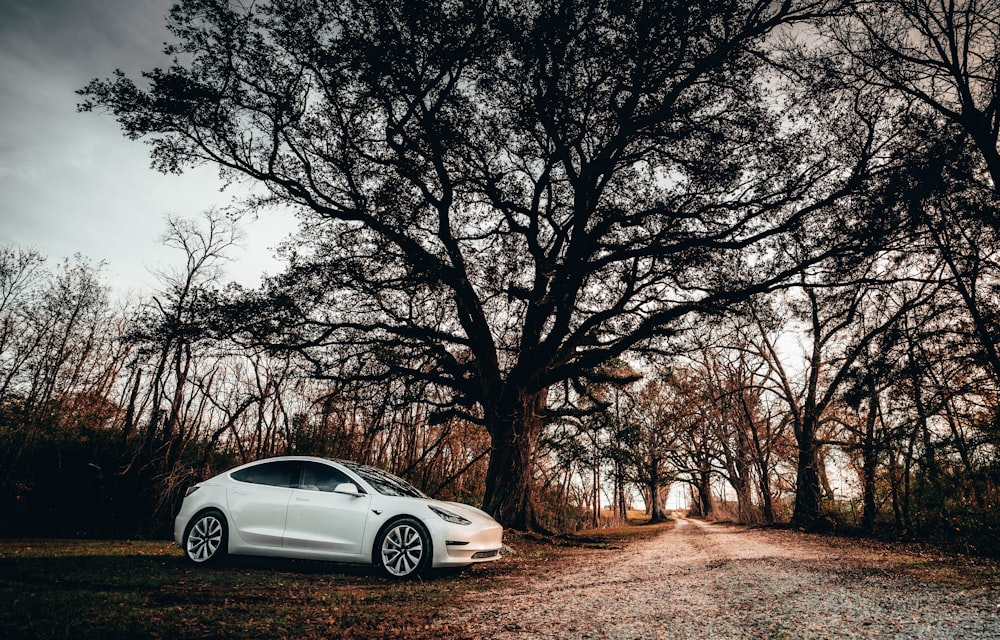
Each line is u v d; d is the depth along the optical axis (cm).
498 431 1727
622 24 1354
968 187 1372
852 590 648
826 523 2328
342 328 1764
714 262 1728
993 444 1503
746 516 4200
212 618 466
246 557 863
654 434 3850
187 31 1409
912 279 1524
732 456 4097
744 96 1523
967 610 521
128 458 2653
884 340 1627
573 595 632
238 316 1553
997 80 1345
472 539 752
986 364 1462
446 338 1812
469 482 3750
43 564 732
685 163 1614
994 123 1356
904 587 670
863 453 2036
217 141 1555
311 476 798
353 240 1800
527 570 916
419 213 1767
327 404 1953
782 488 3766
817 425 2645
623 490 4469
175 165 1551
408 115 1549
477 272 1872
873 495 2086
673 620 489
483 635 434
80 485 2558
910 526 1850
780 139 1551
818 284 1566
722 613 518
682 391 3659
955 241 1467
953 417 1666
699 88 1580
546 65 1479
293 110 1545
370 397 1842
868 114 1499
